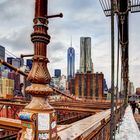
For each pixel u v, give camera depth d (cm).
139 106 3644
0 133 464
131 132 1102
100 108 1415
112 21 443
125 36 1930
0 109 1493
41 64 240
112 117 452
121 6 1059
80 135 306
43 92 229
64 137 278
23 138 221
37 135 218
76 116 1752
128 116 1992
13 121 358
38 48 239
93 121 453
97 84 14738
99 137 503
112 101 455
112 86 450
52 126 231
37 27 239
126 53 2344
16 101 1491
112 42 445
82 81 15150
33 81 234
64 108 1309
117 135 1009
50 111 230
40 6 240
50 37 251
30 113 219
